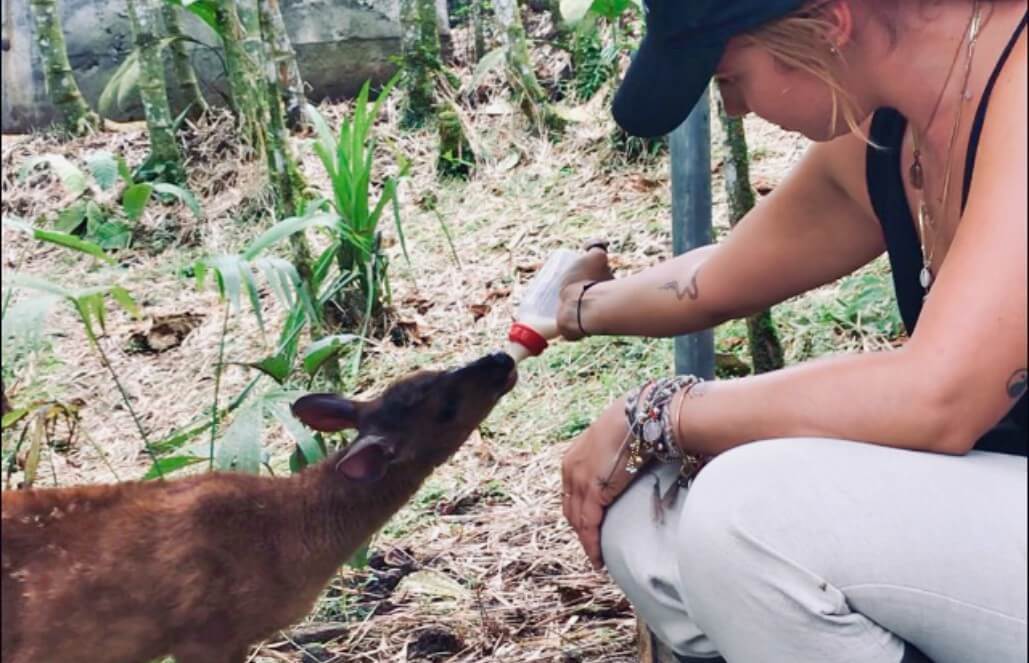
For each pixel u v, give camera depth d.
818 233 1.22
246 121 3.37
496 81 3.57
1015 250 0.89
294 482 1.38
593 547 1.19
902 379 0.94
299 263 2.03
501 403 2.21
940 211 1.02
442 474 1.97
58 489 1.28
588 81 3.48
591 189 3.05
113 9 3.94
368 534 1.44
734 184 2.11
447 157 3.24
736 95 1.06
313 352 1.58
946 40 0.95
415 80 3.51
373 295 2.50
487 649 1.47
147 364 2.58
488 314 2.58
